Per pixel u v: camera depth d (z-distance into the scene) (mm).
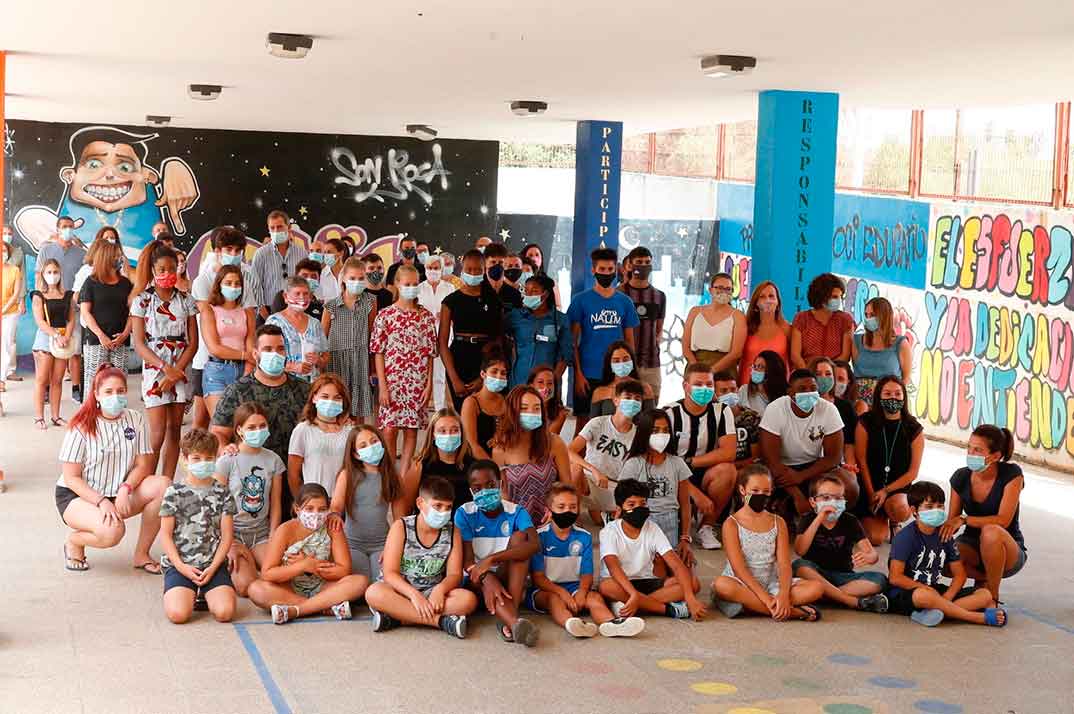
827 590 7555
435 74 11281
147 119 17328
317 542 7176
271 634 6809
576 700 5961
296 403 8078
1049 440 12953
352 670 6277
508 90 12508
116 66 11234
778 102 11359
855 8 7242
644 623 7156
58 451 11570
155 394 9039
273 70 11273
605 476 8688
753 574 7457
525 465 8180
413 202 19500
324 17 8188
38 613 7008
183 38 9391
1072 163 12766
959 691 6234
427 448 7738
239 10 7980
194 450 7023
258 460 7523
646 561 7414
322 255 12828
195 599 7105
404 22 8297
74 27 8906
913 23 7711
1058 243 12836
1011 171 13703
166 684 5992
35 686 5906
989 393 13906
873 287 16141
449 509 6910
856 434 9258
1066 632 7301
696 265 19703
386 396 9516
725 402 9242
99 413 7820
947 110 14695
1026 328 13297
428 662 6438
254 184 18750
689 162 20094
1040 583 8398
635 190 20812
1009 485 7863
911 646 6953
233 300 9078
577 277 16203
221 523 7215
